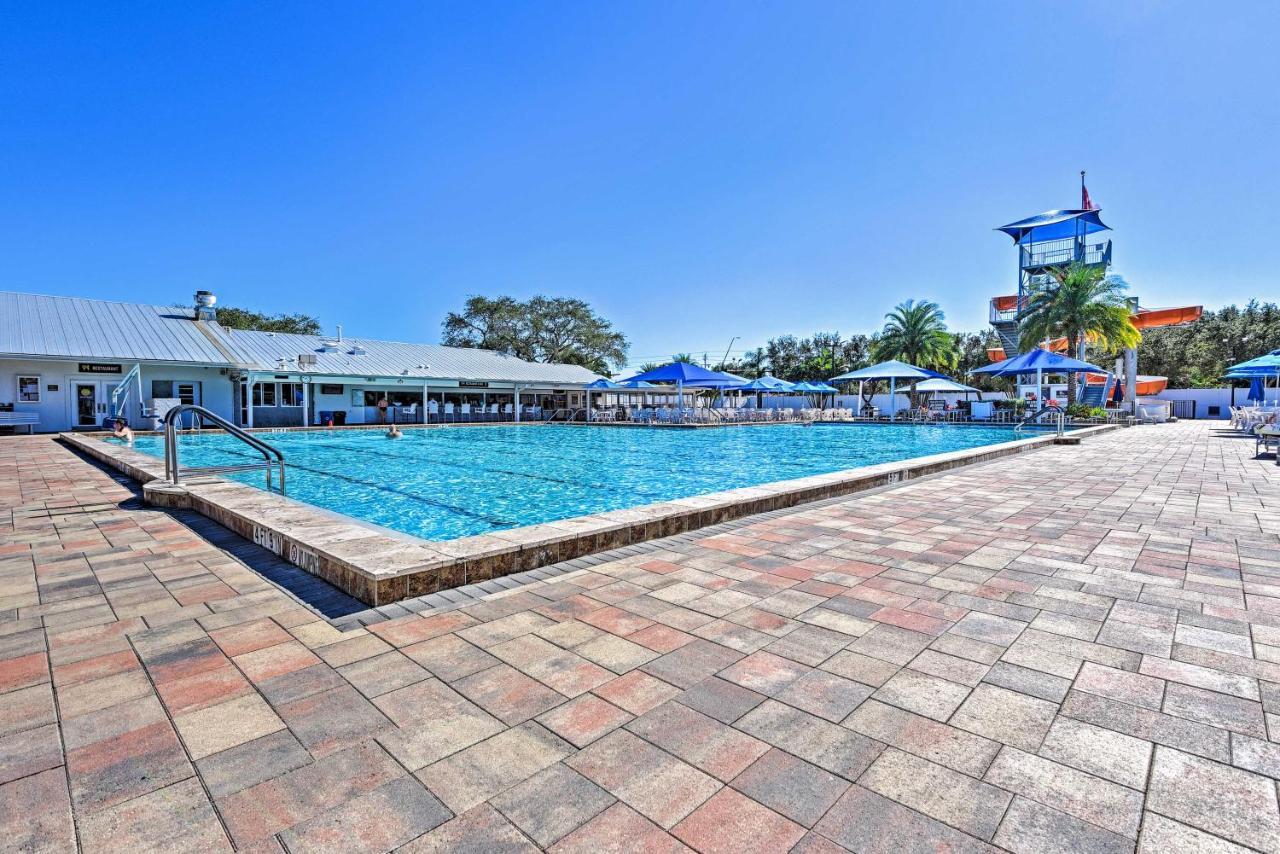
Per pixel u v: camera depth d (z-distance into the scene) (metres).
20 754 1.73
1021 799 1.55
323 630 2.69
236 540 4.35
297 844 1.38
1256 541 4.34
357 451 15.06
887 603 3.05
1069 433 15.02
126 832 1.41
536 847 1.38
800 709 2.02
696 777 1.65
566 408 31.69
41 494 6.43
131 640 2.56
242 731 1.86
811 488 5.91
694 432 22.25
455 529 6.57
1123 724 1.92
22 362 17.38
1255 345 39.94
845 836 1.42
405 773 1.66
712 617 2.87
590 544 3.98
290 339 24.91
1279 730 1.88
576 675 2.26
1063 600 3.09
